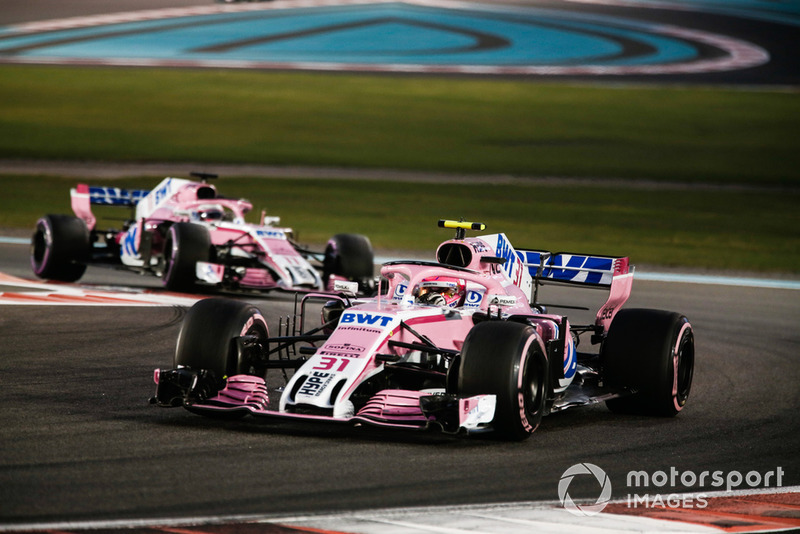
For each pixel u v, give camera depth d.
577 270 34.38
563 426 29.97
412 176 135.00
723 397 35.38
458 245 31.75
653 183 136.75
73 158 135.88
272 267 54.94
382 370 27.17
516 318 28.53
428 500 21.30
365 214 102.88
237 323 28.22
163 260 55.12
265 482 22.05
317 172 134.75
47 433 25.78
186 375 26.97
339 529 19.03
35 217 92.31
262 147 152.38
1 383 31.97
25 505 19.59
